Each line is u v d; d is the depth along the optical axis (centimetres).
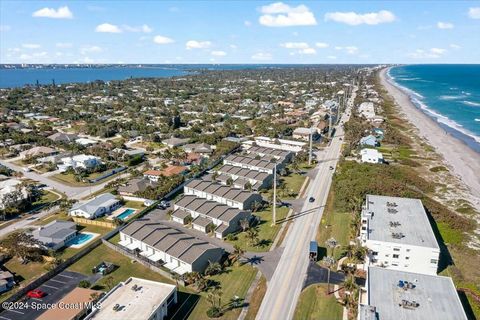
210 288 8225
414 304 6625
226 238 10481
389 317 6366
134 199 13188
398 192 12569
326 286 8262
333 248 9675
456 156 19400
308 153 18750
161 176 14988
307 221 11600
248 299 7862
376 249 8800
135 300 7156
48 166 16625
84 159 16575
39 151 18200
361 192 12500
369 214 9962
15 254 9356
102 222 11312
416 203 10919
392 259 8781
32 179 15288
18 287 8181
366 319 6150
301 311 7494
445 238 10681
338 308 7569
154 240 9669
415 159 18775
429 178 16038
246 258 9462
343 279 8519
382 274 7581
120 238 10462
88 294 7706
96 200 12406
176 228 11112
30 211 12300
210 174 15762
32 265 9131
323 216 11950
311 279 8538
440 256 9775
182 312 7431
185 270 8788
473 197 14012
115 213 12138
